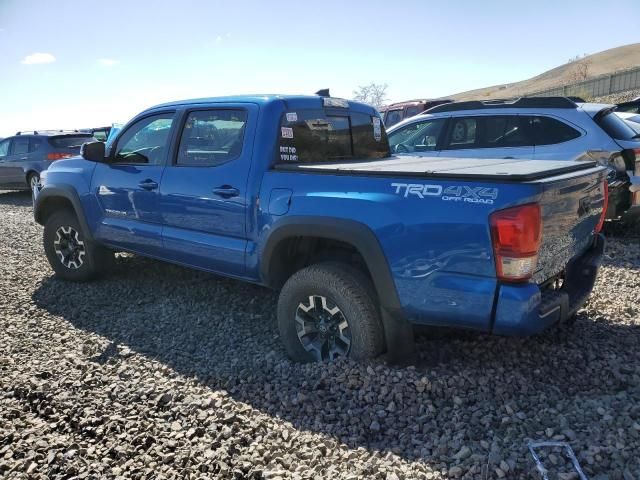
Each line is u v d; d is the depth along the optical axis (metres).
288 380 3.56
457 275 3.09
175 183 4.57
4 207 12.75
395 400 3.21
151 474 2.63
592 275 3.76
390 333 3.43
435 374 3.38
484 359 3.66
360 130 4.99
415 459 2.73
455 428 2.95
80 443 2.90
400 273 3.27
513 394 3.26
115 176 5.12
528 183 2.90
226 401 3.30
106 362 3.92
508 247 2.90
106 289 5.58
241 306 5.02
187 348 4.18
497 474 2.52
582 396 3.25
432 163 3.97
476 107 7.44
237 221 4.14
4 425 3.08
